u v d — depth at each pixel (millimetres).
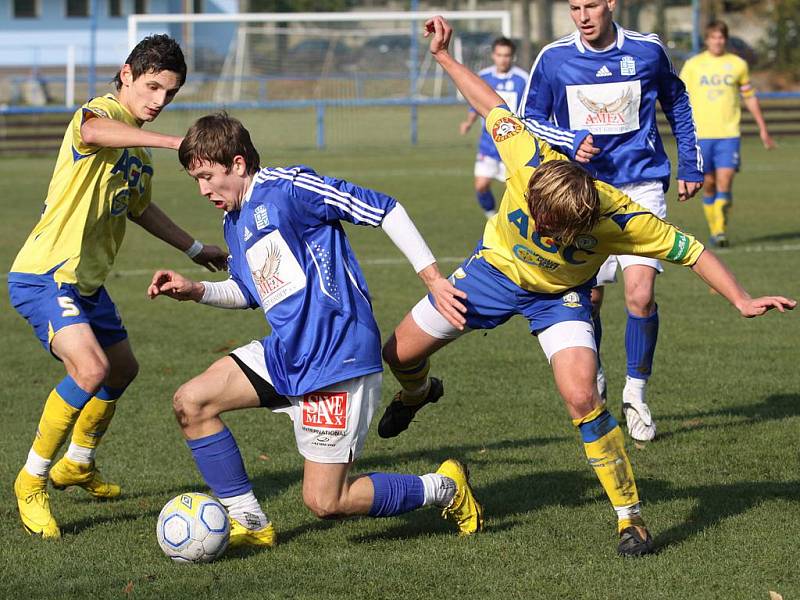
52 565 14375
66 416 15219
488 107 16250
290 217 13758
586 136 17750
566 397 14172
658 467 18281
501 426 20922
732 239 44781
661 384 23781
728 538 14805
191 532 14156
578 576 13555
